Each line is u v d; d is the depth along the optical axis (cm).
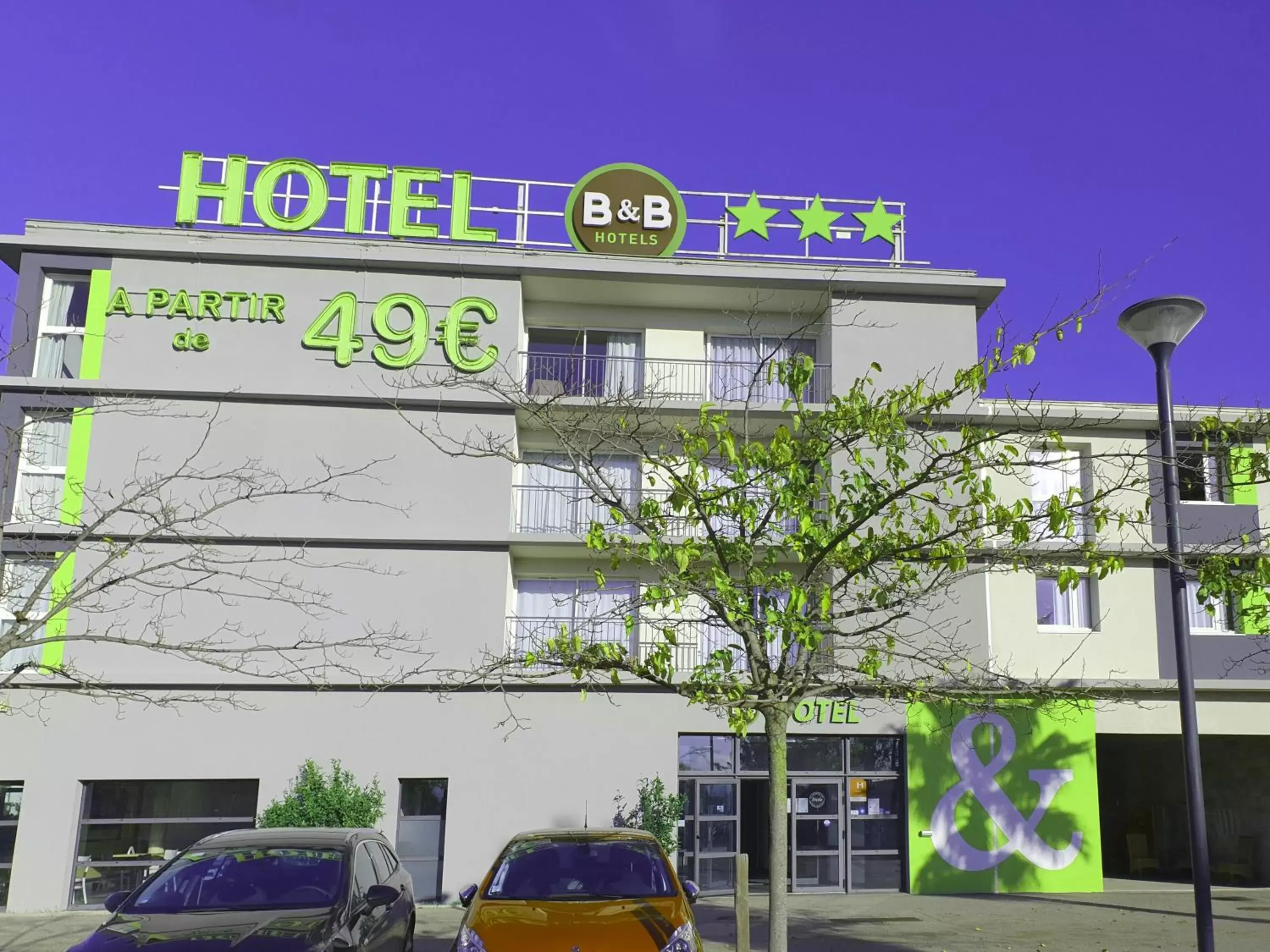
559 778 2056
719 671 1068
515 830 2027
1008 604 2252
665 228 2405
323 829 1002
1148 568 2286
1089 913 1798
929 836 2098
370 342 2195
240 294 2184
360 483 2138
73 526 1850
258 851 925
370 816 1909
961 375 962
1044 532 1105
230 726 2019
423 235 2303
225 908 842
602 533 973
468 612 2111
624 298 2369
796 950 1417
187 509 1994
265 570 2091
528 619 2128
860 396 1008
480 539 2131
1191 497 2311
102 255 2183
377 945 905
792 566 1959
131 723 1998
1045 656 2233
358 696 2055
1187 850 2534
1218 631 2286
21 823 1939
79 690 1231
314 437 2148
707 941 1511
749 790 2144
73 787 1966
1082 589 2294
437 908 1916
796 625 888
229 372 2152
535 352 2398
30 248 2164
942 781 2117
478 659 2081
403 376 2186
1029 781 2130
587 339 2417
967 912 1803
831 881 2100
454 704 2067
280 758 2016
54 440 2122
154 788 2005
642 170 2428
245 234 2191
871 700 2139
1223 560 1059
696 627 2177
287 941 763
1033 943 1472
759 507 1041
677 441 1205
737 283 2283
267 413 2150
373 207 2323
